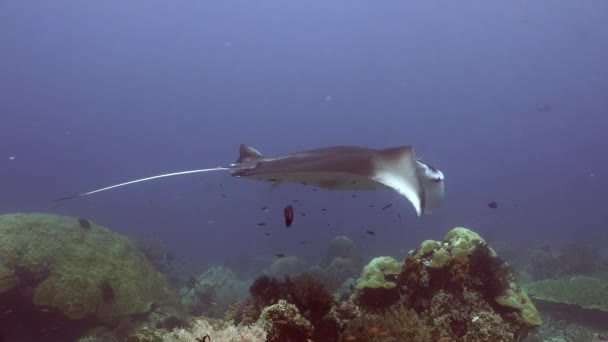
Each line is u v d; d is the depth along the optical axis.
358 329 6.24
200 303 16.03
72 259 11.89
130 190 103.88
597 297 11.58
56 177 129.88
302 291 6.82
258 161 6.35
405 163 5.17
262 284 7.68
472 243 7.69
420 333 6.28
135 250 14.12
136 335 6.71
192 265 29.22
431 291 7.37
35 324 10.64
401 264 8.22
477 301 7.14
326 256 20.89
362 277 8.12
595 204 73.88
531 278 19.25
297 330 5.50
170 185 111.31
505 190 99.56
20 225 12.41
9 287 10.13
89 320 11.05
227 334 5.97
